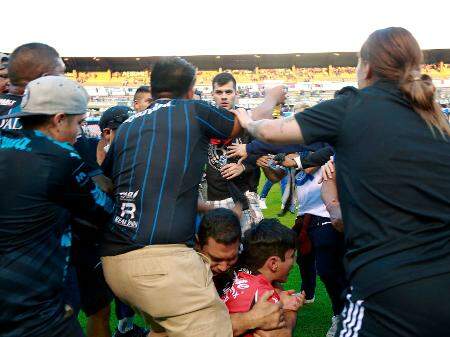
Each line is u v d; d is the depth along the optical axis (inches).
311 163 138.4
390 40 77.9
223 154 144.6
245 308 97.2
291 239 105.5
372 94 76.7
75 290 111.4
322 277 146.9
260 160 146.6
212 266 100.9
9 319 79.6
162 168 89.4
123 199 90.8
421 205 70.2
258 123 87.0
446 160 71.7
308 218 150.0
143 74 1923.0
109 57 1873.8
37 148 83.6
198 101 96.5
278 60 1987.0
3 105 107.9
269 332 95.2
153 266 85.5
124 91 1376.7
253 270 106.0
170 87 99.7
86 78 1882.4
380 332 68.8
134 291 87.3
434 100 74.8
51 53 109.2
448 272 67.2
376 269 69.3
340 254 144.1
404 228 69.7
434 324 65.9
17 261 80.4
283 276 107.5
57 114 87.0
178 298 85.2
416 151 71.4
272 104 107.3
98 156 138.4
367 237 72.2
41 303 82.1
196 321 85.6
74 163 85.0
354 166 74.3
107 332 133.5
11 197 80.4
